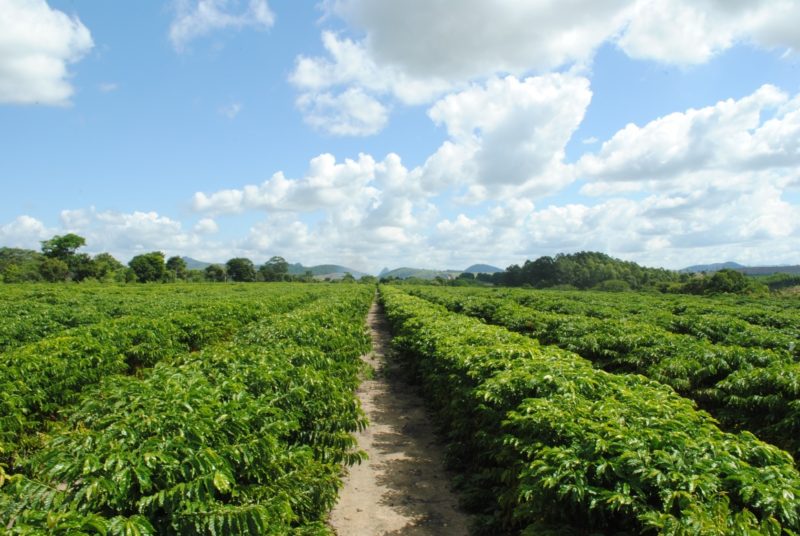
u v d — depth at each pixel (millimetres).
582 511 4363
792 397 7527
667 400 6172
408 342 14633
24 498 3662
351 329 14570
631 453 4215
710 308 25734
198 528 3834
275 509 4500
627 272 106812
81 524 3305
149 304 25359
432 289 57469
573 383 6441
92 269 81438
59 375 9492
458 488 7715
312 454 5812
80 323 19281
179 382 6238
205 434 4723
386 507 7234
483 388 7105
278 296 35656
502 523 6129
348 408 7336
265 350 8750
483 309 26281
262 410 5508
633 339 12422
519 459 5672
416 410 12336
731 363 10078
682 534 3441
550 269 109438
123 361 13000
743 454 4574
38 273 75625
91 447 4309
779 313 23234
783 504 3623
